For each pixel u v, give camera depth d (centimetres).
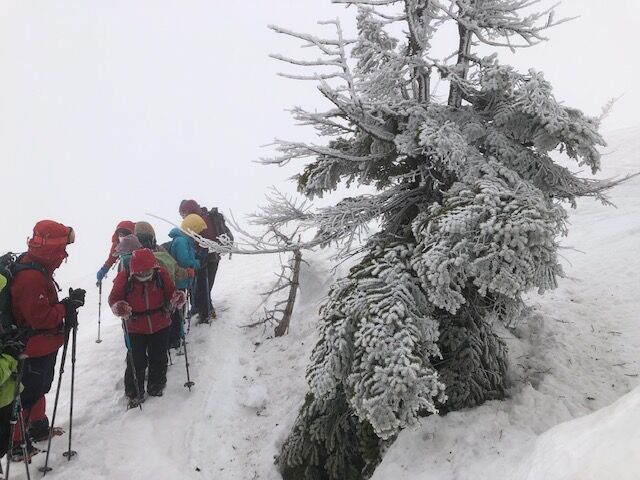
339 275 772
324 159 453
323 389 363
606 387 432
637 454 176
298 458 463
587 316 555
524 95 375
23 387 423
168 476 481
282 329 726
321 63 345
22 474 472
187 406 591
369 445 435
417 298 374
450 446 384
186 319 782
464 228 332
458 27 411
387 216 462
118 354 704
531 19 385
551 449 244
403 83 424
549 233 324
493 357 436
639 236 729
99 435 539
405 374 324
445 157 369
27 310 446
